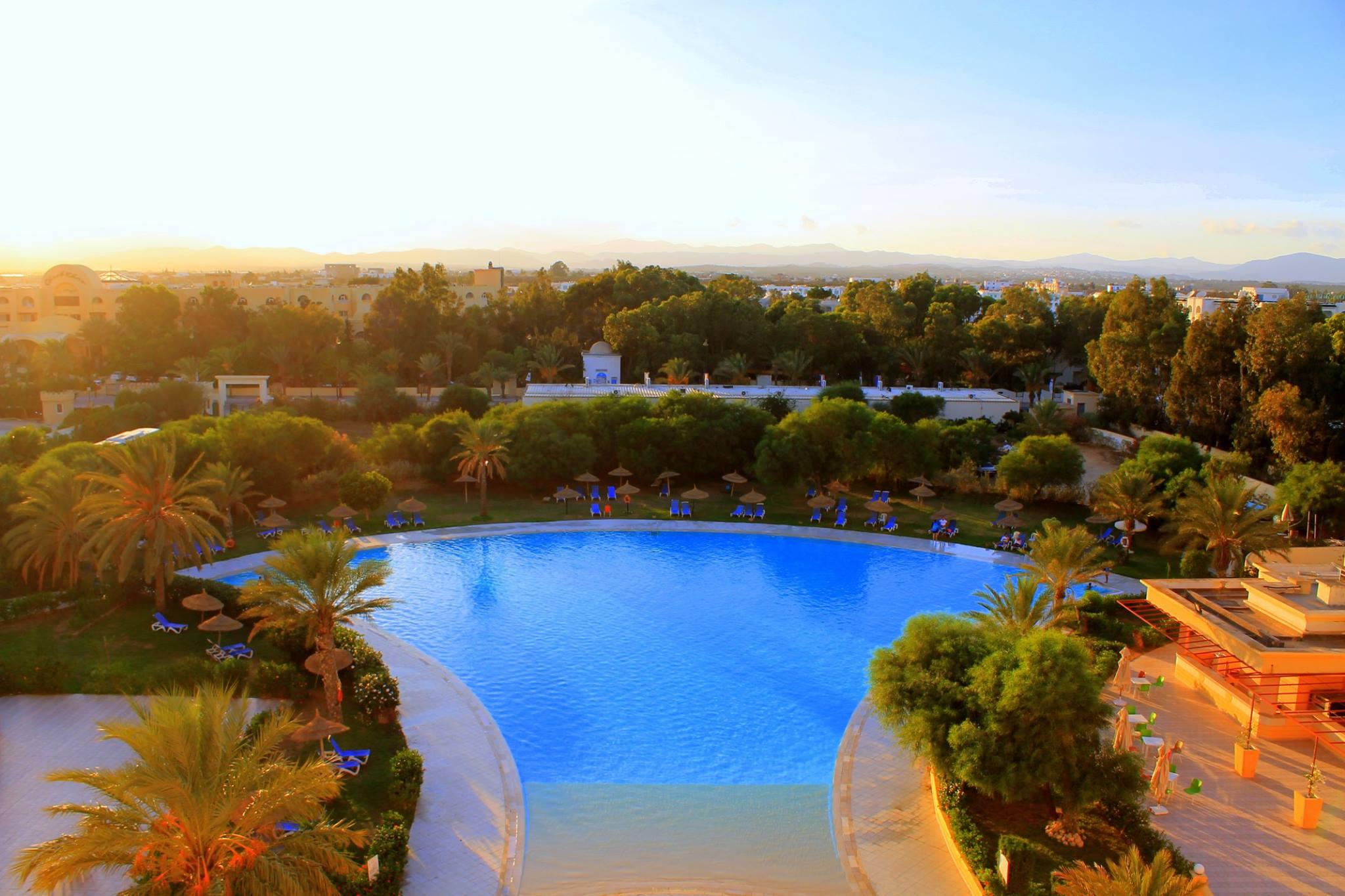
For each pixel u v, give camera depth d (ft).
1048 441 173.17
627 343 280.10
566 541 153.38
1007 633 81.15
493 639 112.88
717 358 290.76
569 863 68.49
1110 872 58.85
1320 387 187.42
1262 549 119.03
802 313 289.53
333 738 83.76
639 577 136.87
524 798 77.92
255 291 393.29
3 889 61.31
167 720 51.16
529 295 330.95
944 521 158.92
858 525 164.14
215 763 50.83
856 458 171.32
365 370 260.62
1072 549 106.93
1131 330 249.14
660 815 75.82
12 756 79.82
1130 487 146.20
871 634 116.47
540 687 100.12
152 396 227.20
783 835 73.00
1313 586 98.02
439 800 75.36
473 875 65.57
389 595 127.24
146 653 102.94
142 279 637.71
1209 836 70.23
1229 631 90.43
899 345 308.81
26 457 175.42
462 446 181.06
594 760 85.10
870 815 74.79
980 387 292.61
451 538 153.38
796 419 175.22
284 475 163.12
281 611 85.51
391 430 193.98
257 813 50.83
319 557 85.56
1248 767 78.74
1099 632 110.01
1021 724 67.67
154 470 111.14
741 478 182.39
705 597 129.08
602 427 187.42
